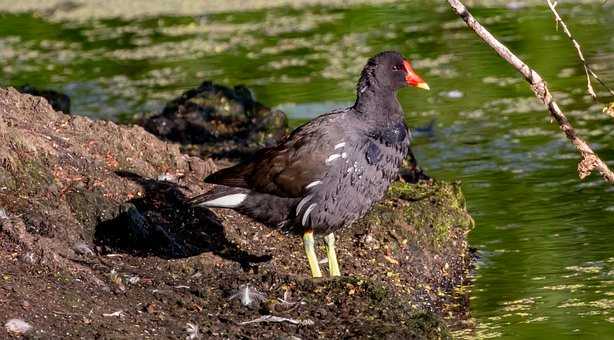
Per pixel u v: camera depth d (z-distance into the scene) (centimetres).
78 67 2219
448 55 2142
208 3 2736
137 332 898
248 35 2386
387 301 1002
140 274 1037
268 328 944
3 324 859
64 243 1059
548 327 1064
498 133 1734
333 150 1077
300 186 1077
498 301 1141
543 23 2300
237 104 1675
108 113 1891
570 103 1839
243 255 1143
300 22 2470
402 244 1212
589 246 1277
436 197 1291
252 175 1092
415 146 1703
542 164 1588
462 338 1046
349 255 1184
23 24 2627
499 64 2073
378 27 2389
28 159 1132
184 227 1169
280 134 1623
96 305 939
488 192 1484
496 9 2469
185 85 2044
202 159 1460
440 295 1163
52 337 858
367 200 1112
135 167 1244
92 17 2666
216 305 987
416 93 1964
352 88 1948
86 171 1184
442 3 2559
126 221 1117
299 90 1958
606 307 1110
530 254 1264
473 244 1303
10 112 1244
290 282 1031
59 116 1297
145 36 2444
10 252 995
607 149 1620
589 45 2127
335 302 998
